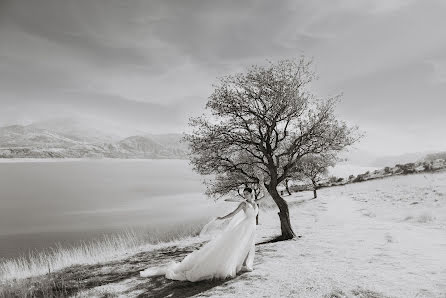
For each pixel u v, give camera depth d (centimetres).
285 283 629
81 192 6975
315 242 1074
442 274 623
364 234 1190
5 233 2881
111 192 6769
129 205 4697
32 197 6178
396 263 727
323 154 1414
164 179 10706
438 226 1351
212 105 1298
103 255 1489
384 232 1218
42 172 15538
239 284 658
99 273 1030
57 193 6850
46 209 4506
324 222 1798
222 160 1391
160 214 3594
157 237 2094
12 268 1440
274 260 848
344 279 627
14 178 11819
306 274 675
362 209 2367
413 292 542
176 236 2075
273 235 1500
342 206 2662
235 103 1283
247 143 1329
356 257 809
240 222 768
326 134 1291
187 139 1347
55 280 998
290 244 1082
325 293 561
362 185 4338
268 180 1578
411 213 1830
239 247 739
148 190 7019
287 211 1304
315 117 1294
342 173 10506
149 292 702
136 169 19100
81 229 2980
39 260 1753
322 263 768
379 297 534
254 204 792
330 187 5003
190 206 4166
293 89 1223
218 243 734
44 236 2711
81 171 16638
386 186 3731
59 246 2238
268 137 1309
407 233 1178
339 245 987
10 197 6212
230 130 1330
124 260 1261
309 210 2567
